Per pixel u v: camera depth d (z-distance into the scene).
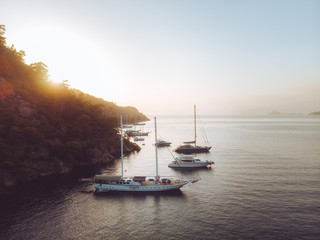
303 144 129.88
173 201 48.50
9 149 61.53
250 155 99.62
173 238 34.28
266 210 42.88
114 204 47.41
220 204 46.28
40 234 35.72
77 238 34.66
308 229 35.84
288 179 62.28
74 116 100.81
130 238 34.53
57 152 76.12
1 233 35.81
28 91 89.56
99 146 97.06
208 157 97.56
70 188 57.41
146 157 103.62
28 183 61.09
